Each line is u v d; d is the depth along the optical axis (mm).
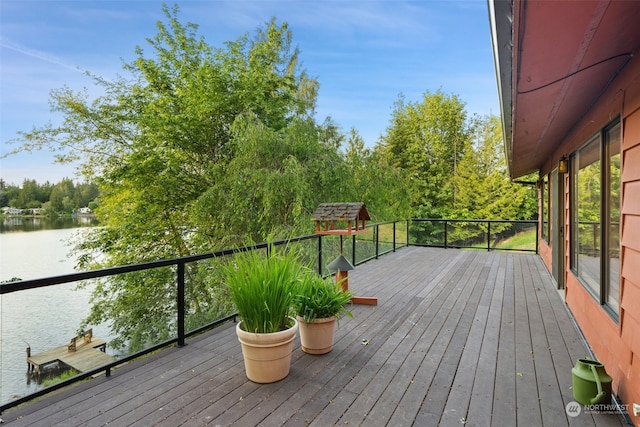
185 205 10070
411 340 3479
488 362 2996
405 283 5875
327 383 2648
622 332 2377
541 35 1661
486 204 17672
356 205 4465
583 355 3137
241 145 8555
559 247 5590
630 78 2223
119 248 9859
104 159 10562
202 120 9578
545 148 5738
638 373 2105
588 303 3404
